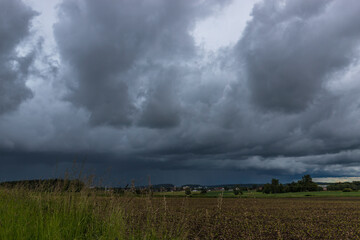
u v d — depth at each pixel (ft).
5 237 16.05
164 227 23.17
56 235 17.24
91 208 25.53
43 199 27.32
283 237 47.32
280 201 152.56
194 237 40.01
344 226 61.16
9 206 23.52
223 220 60.13
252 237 45.34
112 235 20.61
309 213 89.15
